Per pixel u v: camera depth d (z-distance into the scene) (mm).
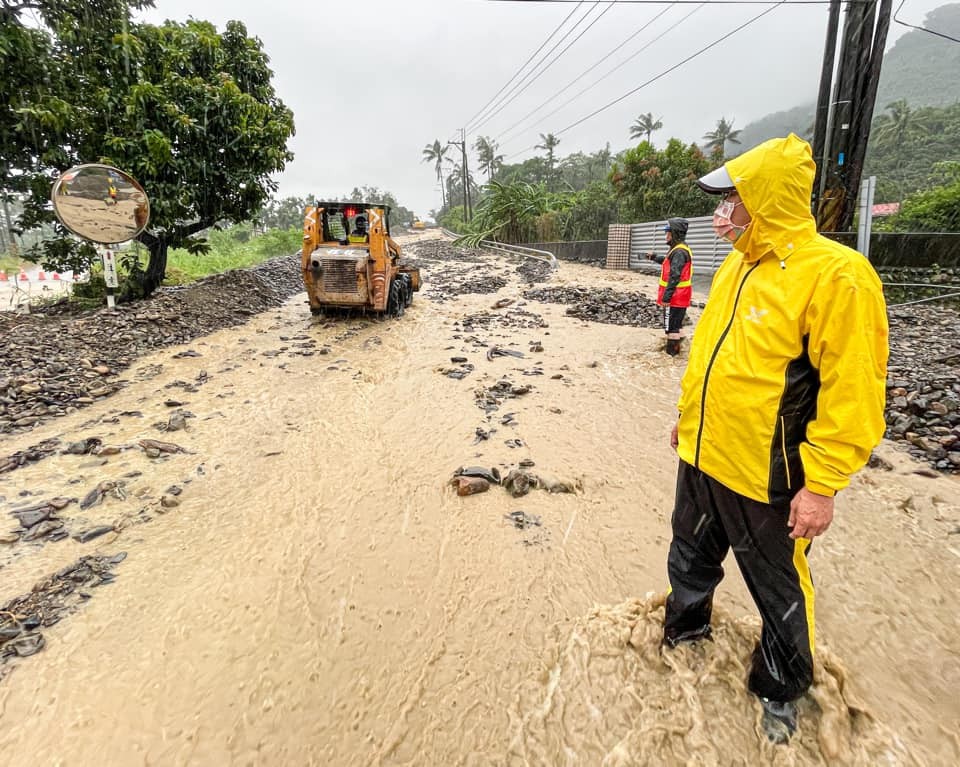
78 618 2617
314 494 3814
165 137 8852
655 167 19906
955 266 9477
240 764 1948
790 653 1789
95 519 3461
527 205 25734
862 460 1515
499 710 2123
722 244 13859
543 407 5512
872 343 1473
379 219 9336
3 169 8422
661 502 3697
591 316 10094
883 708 2045
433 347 8039
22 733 2045
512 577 2920
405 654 2424
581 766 1866
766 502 1706
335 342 8406
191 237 11695
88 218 8047
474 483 3797
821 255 1539
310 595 2801
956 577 2830
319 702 2191
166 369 6789
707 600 2109
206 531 3363
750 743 1837
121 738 2035
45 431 4855
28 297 11203
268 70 11297
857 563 2957
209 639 2504
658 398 5805
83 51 8617
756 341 1654
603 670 2195
